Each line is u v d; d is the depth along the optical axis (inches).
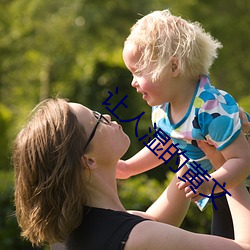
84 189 130.3
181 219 152.9
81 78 640.4
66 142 127.9
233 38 724.0
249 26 725.3
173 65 142.5
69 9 686.5
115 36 693.3
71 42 695.7
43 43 706.8
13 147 134.2
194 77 143.9
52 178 126.6
